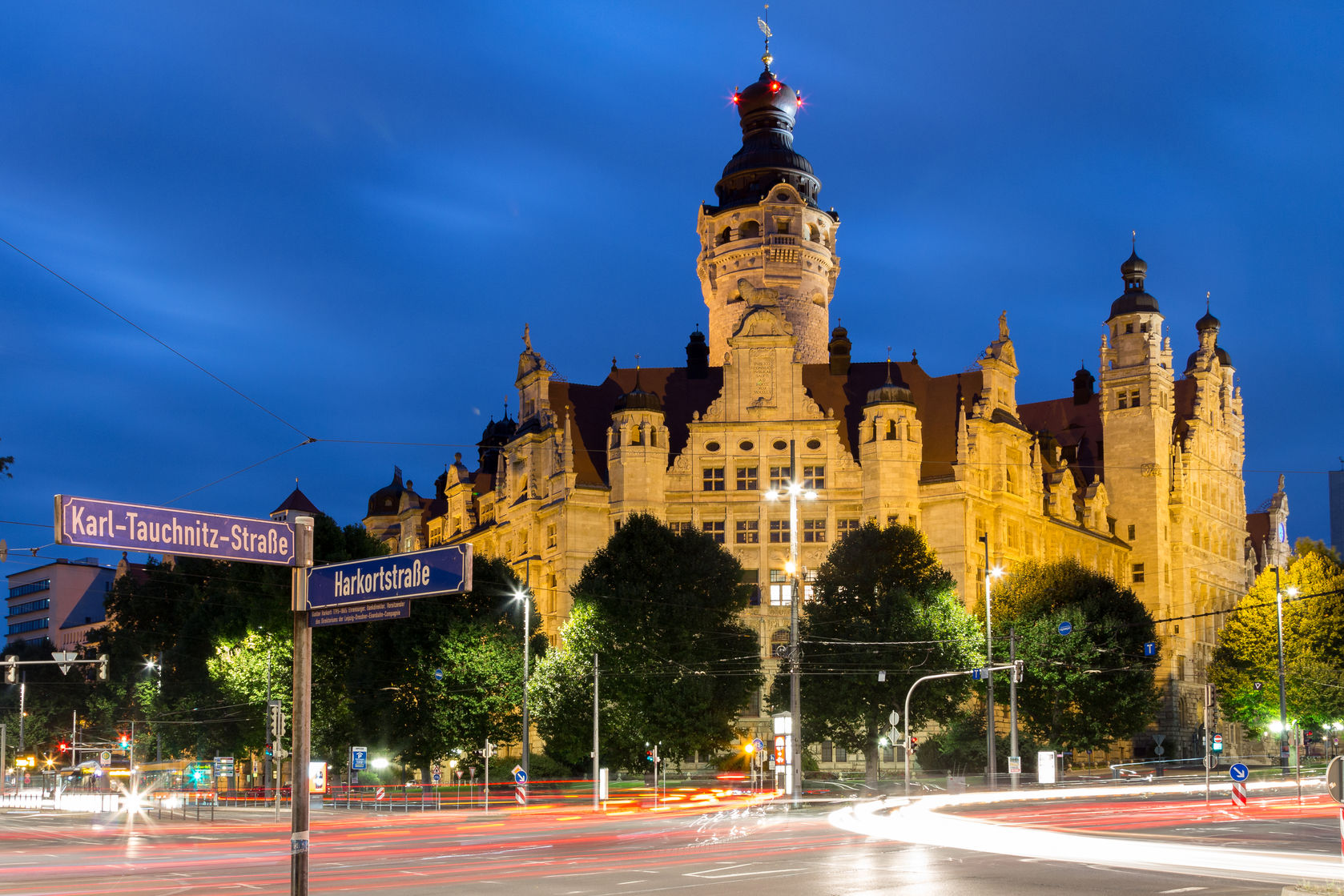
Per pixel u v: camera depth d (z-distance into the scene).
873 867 28.95
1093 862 29.55
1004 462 113.62
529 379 119.38
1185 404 146.62
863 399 116.44
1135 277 138.50
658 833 45.25
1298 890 21.20
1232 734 140.88
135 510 13.62
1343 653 112.88
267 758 92.31
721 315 128.12
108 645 132.75
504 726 88.06
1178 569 136.25
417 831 51.28
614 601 87.06
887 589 90.31
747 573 108.88
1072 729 94.88
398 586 14.16
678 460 111.31
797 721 56.78
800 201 127.19
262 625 94.25
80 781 138.00
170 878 29.92
